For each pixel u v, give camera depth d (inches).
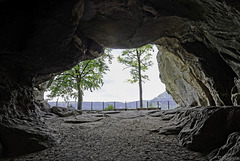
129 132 324.2
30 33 199.6
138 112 571.2
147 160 183.0
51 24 202.5
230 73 369.4
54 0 190.9
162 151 212.4
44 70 297.1
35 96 609.9
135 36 331.0
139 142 257.1
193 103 623.8
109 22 281.4
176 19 289.1
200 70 438.6
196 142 209.6
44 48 225.9
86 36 317.7
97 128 359.9
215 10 209.2
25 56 231.9
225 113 205.5
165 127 323.6
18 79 251.4
